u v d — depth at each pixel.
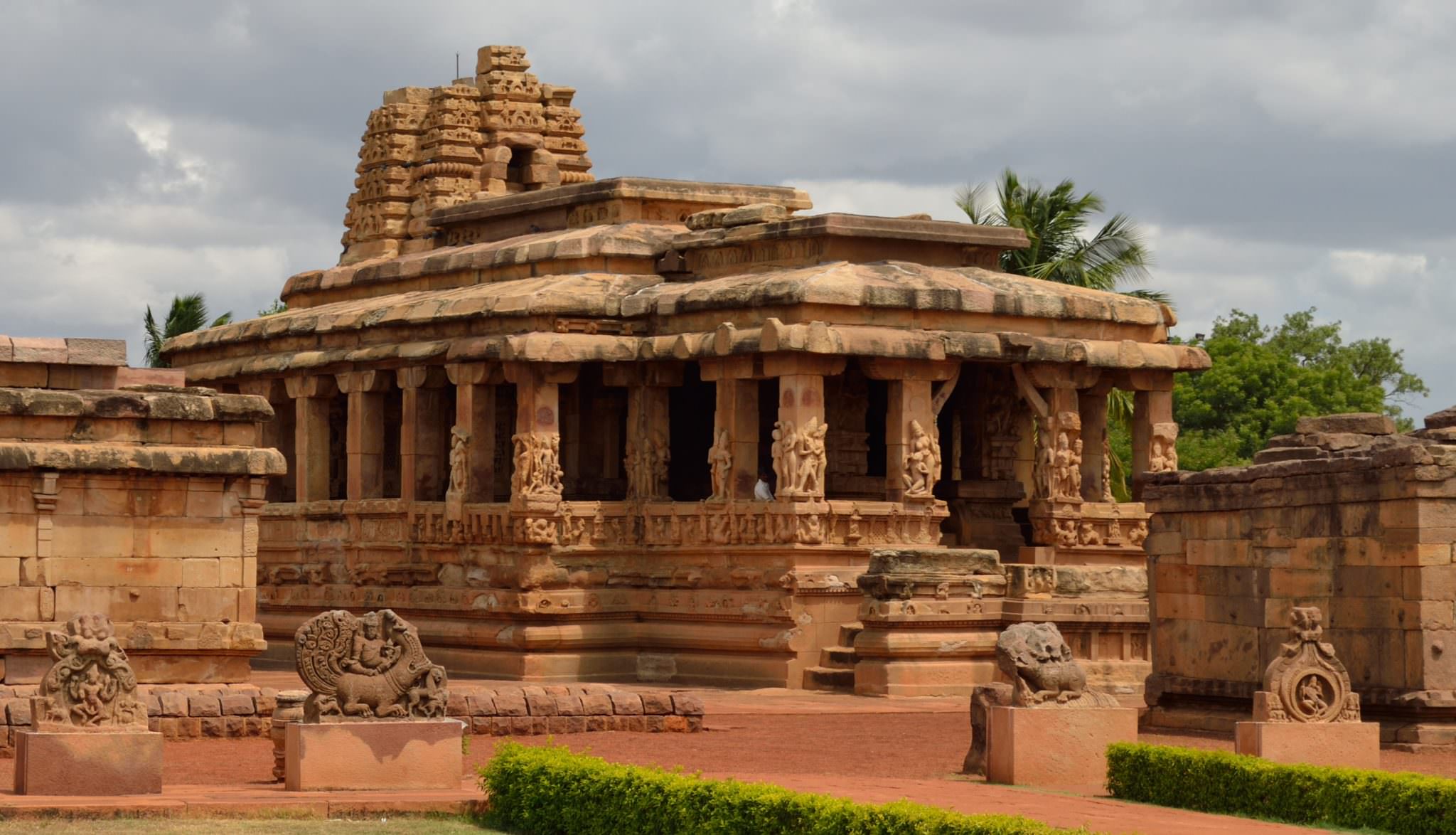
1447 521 29.98
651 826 21.84
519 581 44.28
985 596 41.97
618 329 45.53
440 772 24.45
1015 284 46.38
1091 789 25.34
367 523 48.38
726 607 43.38
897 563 41.03
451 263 50.06
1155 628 35.12
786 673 42.31
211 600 34.09
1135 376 46.72
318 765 24.11
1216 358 86.38
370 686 24.36
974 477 48.97
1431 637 29.81
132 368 48.25
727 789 21.39
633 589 45.12
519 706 32.81
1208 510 33.88
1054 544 45.31
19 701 29.20
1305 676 26.59
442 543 46.22
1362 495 30.75
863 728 34.25
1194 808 24.09
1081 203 65.69
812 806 20.48
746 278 45.22
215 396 34.69
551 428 44.59
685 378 49.59
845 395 46.97
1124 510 46.09
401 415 52.50
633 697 33.56
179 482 34.00
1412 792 22.80
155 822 22.38
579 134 57.22
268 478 34.88
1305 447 33.84
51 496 33.09
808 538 42.34
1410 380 94.81
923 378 43.91
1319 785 23.28
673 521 44.56
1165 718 34.25
